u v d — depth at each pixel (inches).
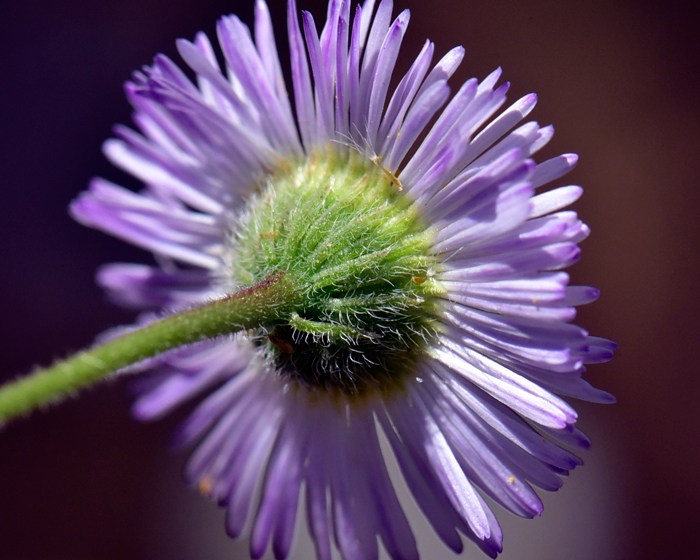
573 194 3.6
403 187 3.8
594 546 4.8
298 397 3.9
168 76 3.9
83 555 4.8
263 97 3.9
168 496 4.8
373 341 3.8
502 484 3.7
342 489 3.9
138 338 3.7
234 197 4.0
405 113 3.7
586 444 3.6
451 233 3.7
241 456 4.1
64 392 3.6
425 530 4.6
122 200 4.1
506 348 3.7
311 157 3.9
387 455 4.6
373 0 3.8
